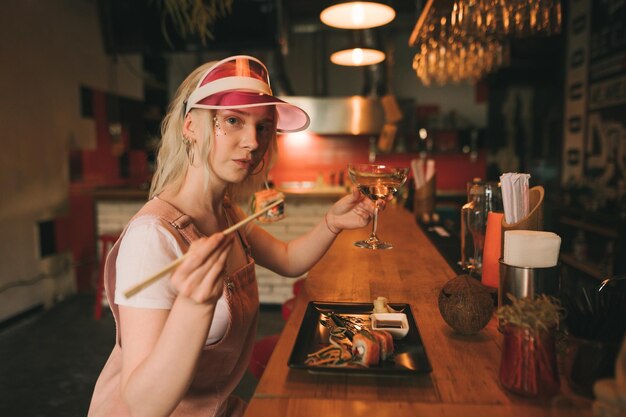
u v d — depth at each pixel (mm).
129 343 931
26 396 2928
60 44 4977
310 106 6125
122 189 5383
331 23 2832
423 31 2584
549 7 2059
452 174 6809
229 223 1339
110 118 5898
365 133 6355
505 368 854
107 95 5828
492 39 2648
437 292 1406
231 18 5496
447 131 6602
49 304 4789
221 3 2623
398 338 1050
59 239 4973
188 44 5605
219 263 805
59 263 4977
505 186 1226
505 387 857
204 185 1156
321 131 6164
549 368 821
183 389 855
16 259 4352
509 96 6453
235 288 1157
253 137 1075
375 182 1363
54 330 4105
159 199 1117
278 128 1371
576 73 4863
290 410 798
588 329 837
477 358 987
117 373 1115
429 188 2943
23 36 4445
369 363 924
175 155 1167
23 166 4457
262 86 1073
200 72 1147
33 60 4582
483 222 1525
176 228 1041
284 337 1096
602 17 4227
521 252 1046
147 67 6762
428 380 898
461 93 6660
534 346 818
